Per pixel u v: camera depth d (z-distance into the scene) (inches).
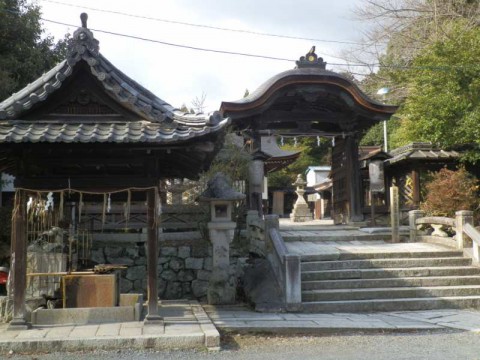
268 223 465.1
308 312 386.0
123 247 516.4
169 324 307.7
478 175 695.7
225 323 336.5
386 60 1093.1
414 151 681.6
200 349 274.2
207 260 518.0
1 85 578.2
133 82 323.0
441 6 994.1
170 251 517.3
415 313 382.3
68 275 329.1
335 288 418.0
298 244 523.5
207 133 279.0
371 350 276.1
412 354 265.3
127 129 282.2
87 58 285.9
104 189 300.4
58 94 293.0
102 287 329.1
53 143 273.1
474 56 660.7
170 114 298.0
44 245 395.9
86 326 300.8
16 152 293.4
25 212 298.2
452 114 641.6
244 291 436.5
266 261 457.1
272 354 268.4
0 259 511.2
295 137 654.5
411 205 682.2
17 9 677.9
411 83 831.7
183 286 512.7
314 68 592.4
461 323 344.2
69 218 465.7
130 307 317.1
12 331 287.0
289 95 599.8
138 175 305.9
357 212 631.8
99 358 253.1
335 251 473.1
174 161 348.8
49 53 710.5
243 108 574.6
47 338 269.3
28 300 339.3
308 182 1561.3
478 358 255.4
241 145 656.4
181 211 549.0
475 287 420.2
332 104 642.2
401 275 436.5
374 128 1408.7
